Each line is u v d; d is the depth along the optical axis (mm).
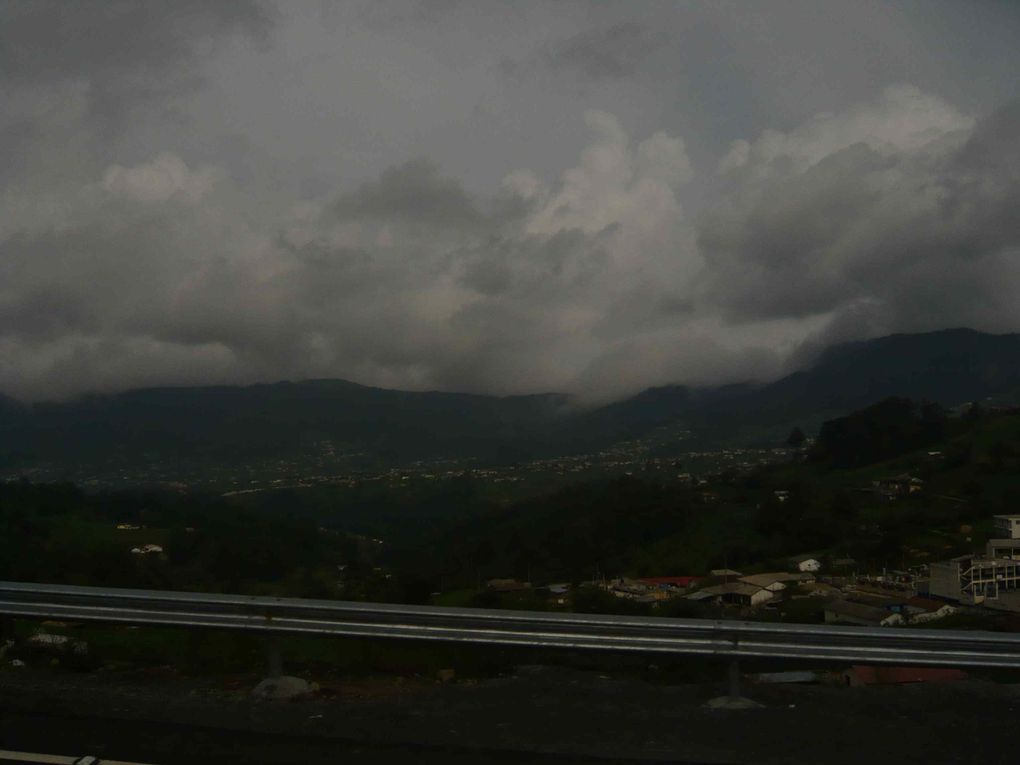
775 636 5805
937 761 5043
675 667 7203
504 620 5926
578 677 6859
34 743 5266
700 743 5348
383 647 7496
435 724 5715
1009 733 5500
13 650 7461
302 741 5359
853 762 5039
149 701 6191
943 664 5586
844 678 7312
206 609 6324
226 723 5707
